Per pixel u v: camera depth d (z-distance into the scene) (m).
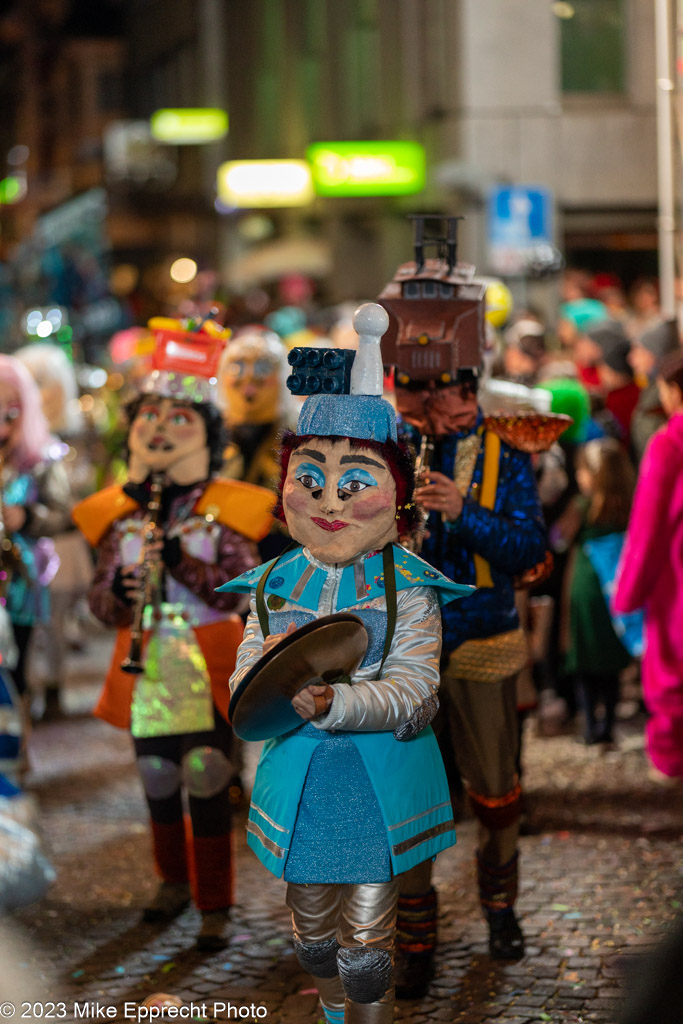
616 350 9.83
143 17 38.38
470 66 21.09
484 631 5.07
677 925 2.56
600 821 6.93
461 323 5.11
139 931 5.64
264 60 30.02
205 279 18.19
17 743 4.53
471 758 5.13
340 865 3.85
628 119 21.23
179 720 5.51
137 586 5.52
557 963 5.16
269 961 5.30
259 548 5.93
